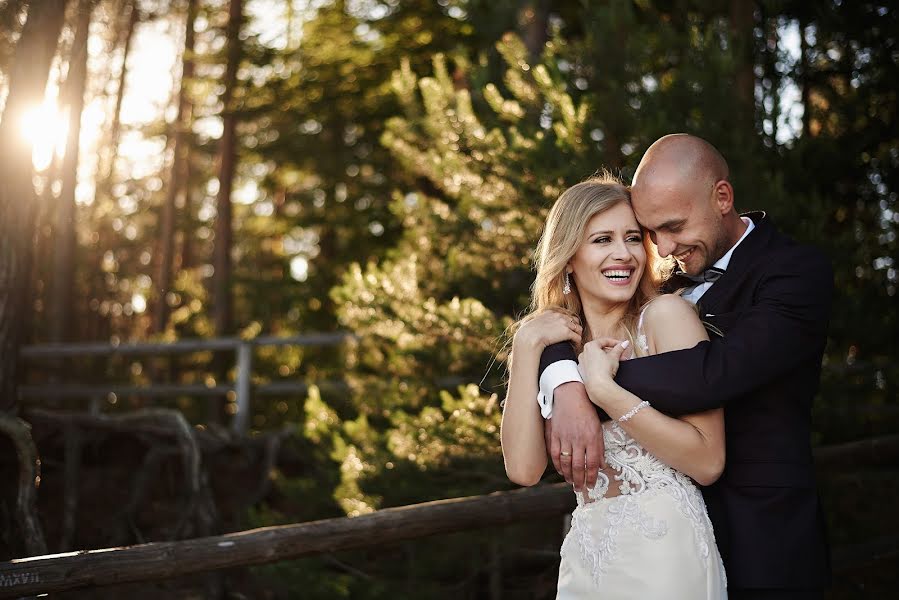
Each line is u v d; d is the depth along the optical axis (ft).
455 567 14.84
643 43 15.83
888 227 18.19
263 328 46.78
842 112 18.76
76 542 19.98
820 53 19.93
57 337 39.99
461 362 14.44
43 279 45.52
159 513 21.03
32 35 15.71
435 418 13.78
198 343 26.20
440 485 14.38
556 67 15.03
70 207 39.58
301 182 54.44
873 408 15.79
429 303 14.23
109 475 21.75
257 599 17.43
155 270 61.52
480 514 10.74
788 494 6.73
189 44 50.83
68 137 35.99
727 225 7.39
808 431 7.04
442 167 15.23
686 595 6.39
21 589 8.18
